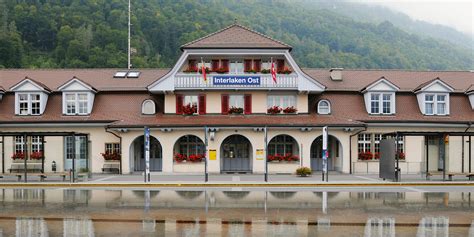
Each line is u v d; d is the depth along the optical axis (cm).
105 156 3231
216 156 3155
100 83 3538
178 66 3259
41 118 3250
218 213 1471
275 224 1284
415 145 3325
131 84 3519
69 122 3209
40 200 1827
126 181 2598
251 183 2438
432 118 3347
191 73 3272
